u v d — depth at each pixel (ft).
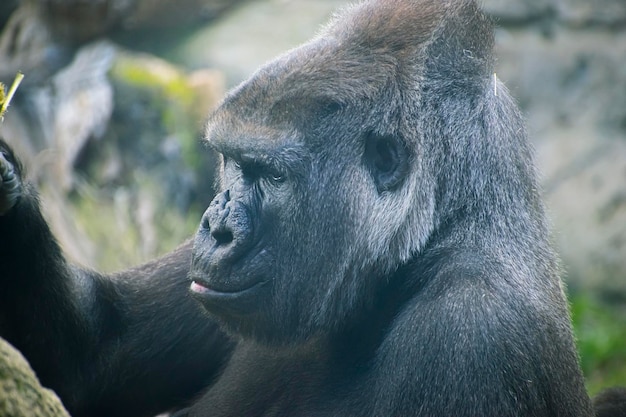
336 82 44.70
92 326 50.39
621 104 128.77
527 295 43.52
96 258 88.94
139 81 102.06
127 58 104.37
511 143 46.85
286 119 44.27
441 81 45.44
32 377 31.40
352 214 44.93
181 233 96.94
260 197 44.62
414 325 43.04
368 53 45.44
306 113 44.39
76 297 49.55
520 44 131.95
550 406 42.98
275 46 121.90
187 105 102.73
